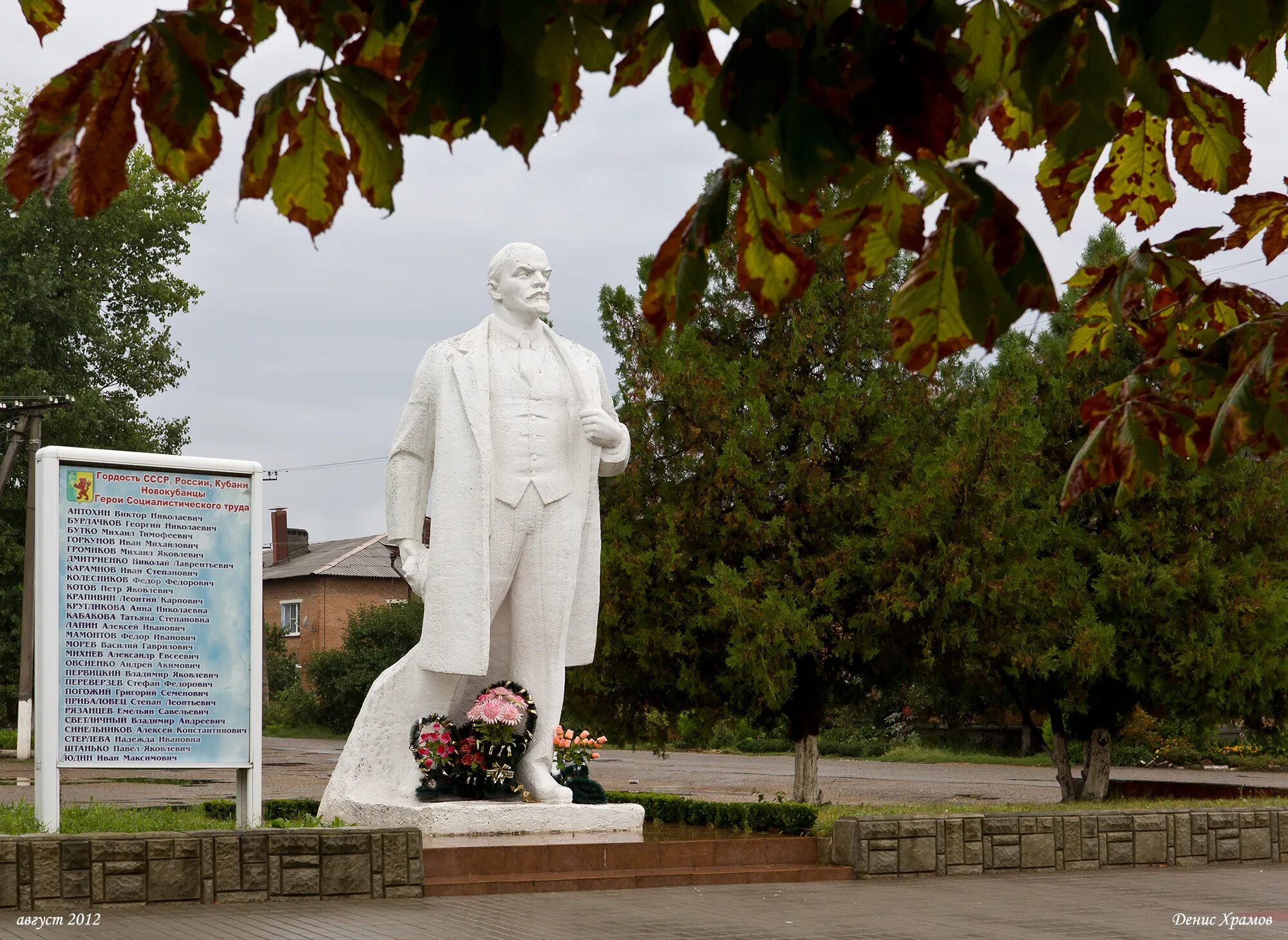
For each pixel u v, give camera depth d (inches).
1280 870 580.7
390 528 604.7
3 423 1499.8
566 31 101.0
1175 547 813.2
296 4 100.6
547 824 557.9
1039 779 1318.9
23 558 1557.6
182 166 100.9
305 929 390.9
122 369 1644.9
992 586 746.8
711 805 617.9
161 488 469.1
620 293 853.2
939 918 436.1
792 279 114.5
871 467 808.3
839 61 96.4
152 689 462.6
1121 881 537.0
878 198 106.6
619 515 803.4
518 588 603.5
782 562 786.8
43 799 444.8
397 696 594.2
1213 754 1520.7
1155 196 133.5
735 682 776.9
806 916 436.8
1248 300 147.8
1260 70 120.0
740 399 802.2
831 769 1486.2
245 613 478.9
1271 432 130.7
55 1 113.3
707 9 103.8
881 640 792.3
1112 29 99.1
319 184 104.2
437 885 467.2
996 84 111.3
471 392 596.1
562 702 603.2
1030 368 812.0
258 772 478.9
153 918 404.2
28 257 1551.4
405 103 100.8
